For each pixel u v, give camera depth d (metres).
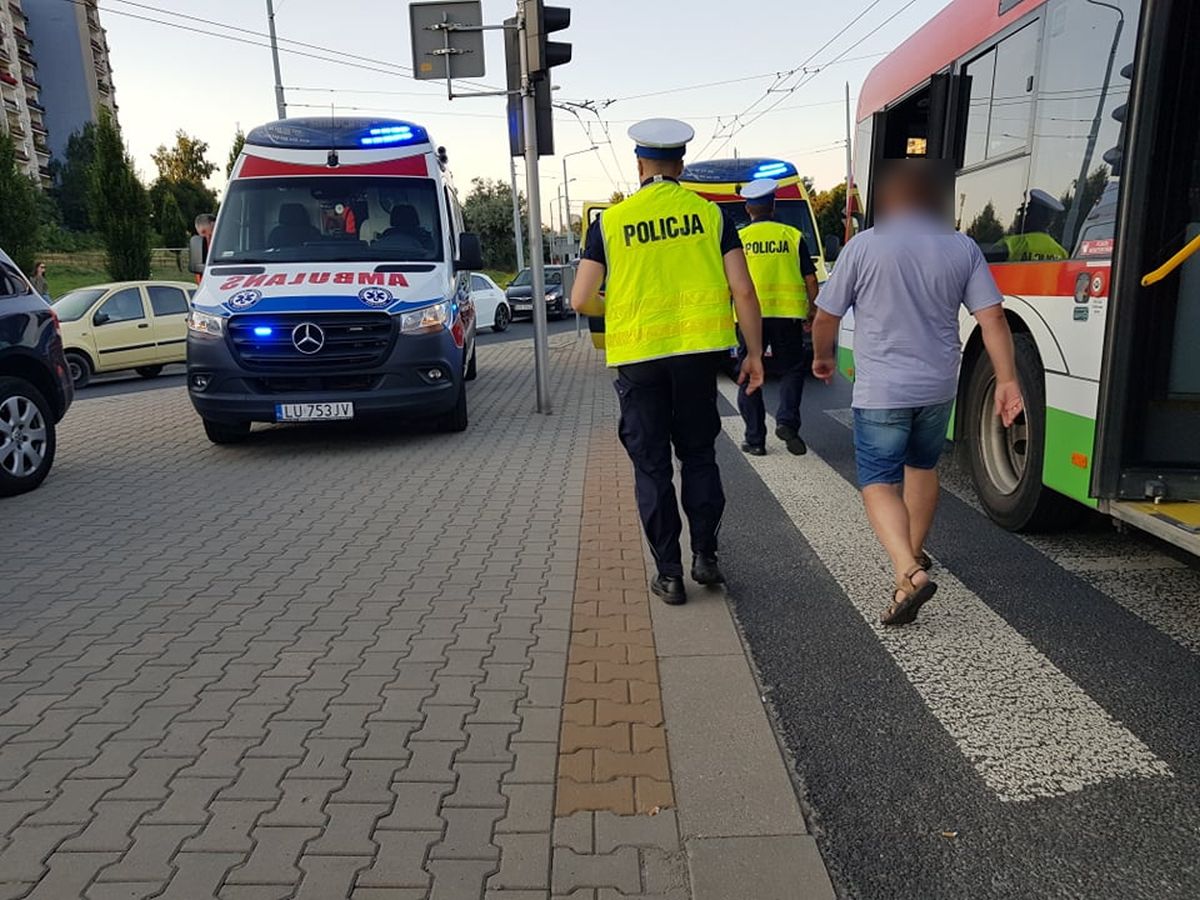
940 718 3.33
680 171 4.32
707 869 2.51
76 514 6.34
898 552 4.07
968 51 5.84
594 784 2.91
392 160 9.48
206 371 8.00
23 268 29.77
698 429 4.40
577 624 4.19
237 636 4.12
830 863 2.57
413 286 8.34
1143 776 2.95
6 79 72.50
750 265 7.35
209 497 6.76
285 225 9.10
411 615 4.34
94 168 33.25
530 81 9.52
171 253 49.62
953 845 2.64
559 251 65.75
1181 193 4.00
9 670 3.80
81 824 2.74
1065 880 2.48
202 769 3.03
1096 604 4.33
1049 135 4.76
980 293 3.96
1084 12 4.43
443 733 3.23
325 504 6.47
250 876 2.50
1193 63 3.89
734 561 5.08
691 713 3.36
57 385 7.43
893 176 4.00
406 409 8.11
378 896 2.42
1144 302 4.06
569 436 8.91
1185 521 3.87
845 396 10.97
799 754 3.12
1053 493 5.00
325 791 2.89
